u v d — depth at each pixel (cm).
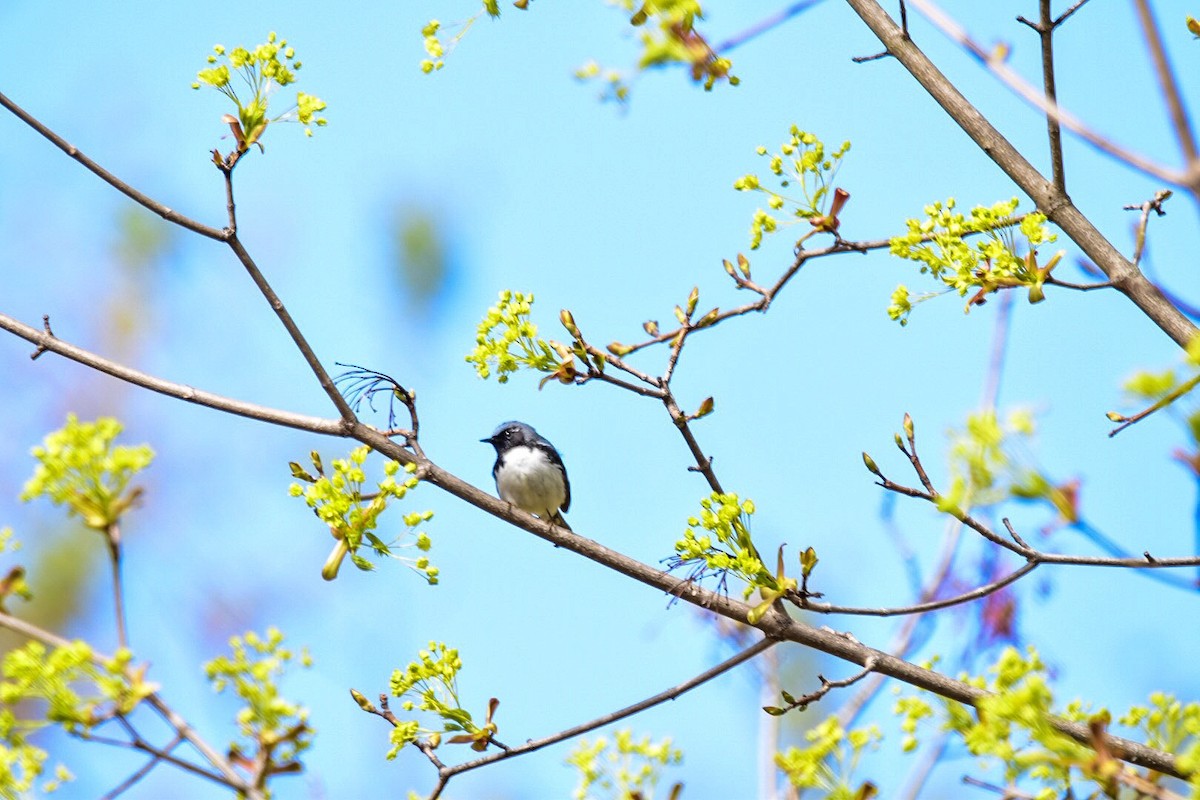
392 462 902
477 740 977
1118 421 927
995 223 973
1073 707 898
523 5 909
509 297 1048
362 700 984
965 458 579
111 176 1079
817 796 885
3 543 754
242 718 733
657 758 970
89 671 692
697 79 710
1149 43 534
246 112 1041
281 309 1129
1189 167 527
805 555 966
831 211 1031
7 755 699
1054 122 983
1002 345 1112
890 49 1074
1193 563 841
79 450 718
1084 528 565
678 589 1088
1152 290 955
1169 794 672
